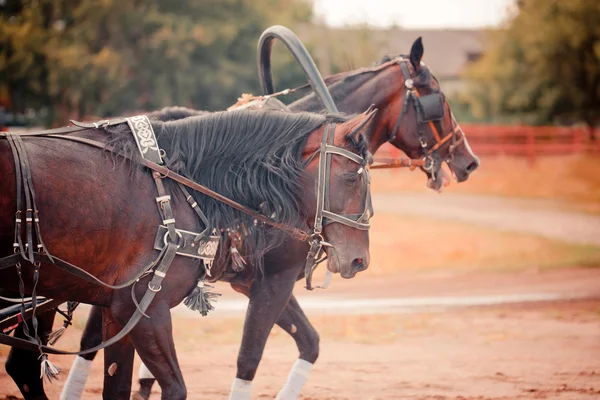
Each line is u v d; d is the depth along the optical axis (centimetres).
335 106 909
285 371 1118
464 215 3200
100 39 5144
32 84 4981
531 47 6825
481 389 1005
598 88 6712
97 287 615
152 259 617
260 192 677
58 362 1116
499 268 2158
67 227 580
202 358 1180
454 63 11475
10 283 586
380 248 2450
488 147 4984
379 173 4531
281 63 5434
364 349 1261
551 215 3244
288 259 771
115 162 616
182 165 651
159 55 4997
